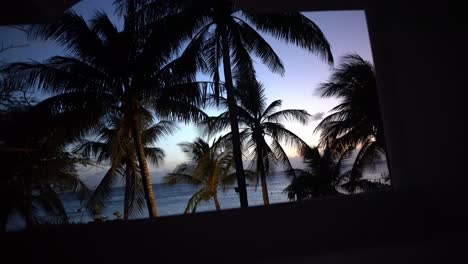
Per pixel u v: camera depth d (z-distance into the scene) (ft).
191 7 24.89
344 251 7.68
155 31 24.16
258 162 37.88
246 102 37.24
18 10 11.59
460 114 8.09
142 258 8.01
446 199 8.71
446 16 8.32
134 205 34.71
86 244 8.14
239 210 9.05
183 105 27.96
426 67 9.17
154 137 38.37
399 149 10.64
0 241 8.01
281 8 12.77
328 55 28.04
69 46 25.09
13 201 25.66
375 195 9.73
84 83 26.03
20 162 25.85
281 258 7.64
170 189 148.87
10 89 23.44
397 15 10.25
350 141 38.78
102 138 34.14
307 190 39.73
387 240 8.23
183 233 8.30
